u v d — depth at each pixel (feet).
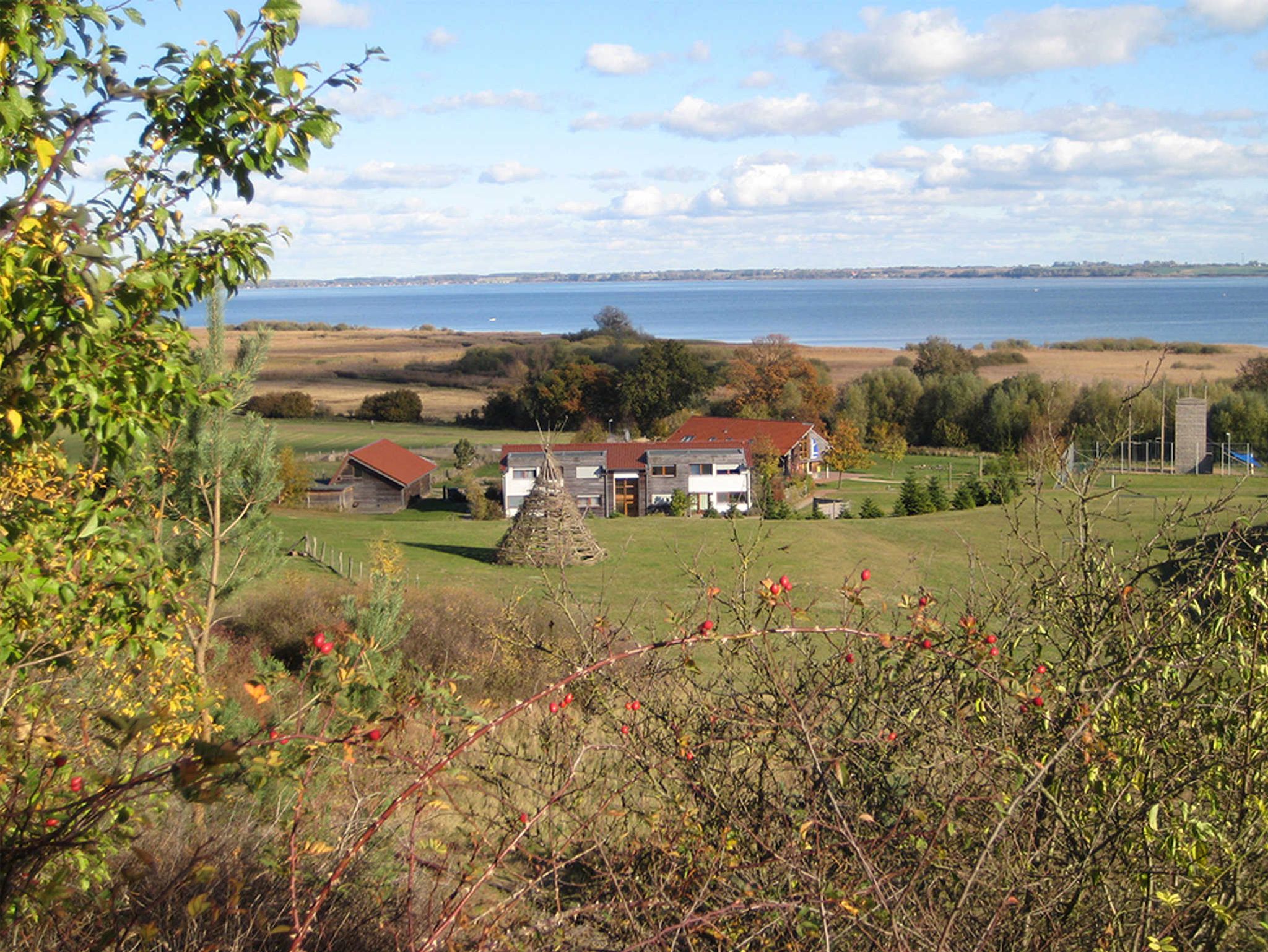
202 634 28.99
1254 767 11.28
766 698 13.01
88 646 15.20
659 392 273.75
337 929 11.23
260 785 8.93
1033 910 10.58
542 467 92.02
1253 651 11.55
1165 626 12.08
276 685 12.21
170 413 14.71
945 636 11.98
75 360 12.69
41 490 18.35
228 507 33.94
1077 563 13.83
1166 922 10.94
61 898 8.61
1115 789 11.31
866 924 9.64
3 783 10.18
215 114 13.30
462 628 44.42
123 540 14.99
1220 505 14.34
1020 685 11.75
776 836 11.25
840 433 212.23
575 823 12.55
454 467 219.20
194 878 10.66
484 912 10.05
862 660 13.05
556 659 14.33
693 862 11.16
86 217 12.17
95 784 9.32
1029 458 16.21
